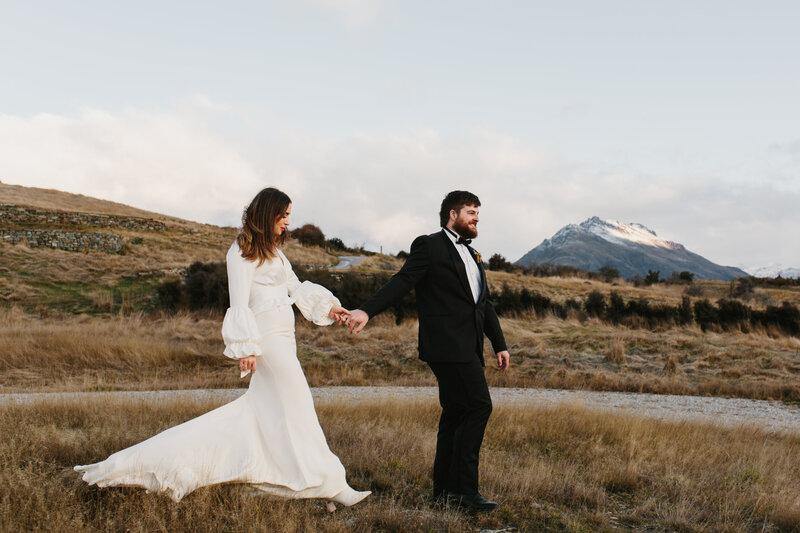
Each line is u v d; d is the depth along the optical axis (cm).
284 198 351
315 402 917
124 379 1393
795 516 388
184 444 319
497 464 510
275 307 345
